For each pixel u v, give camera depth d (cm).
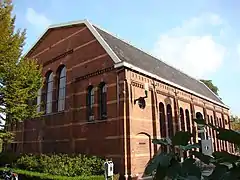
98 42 1741
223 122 3022
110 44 1756
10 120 1559
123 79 1520
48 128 2019
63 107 1966
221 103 3059
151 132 1633
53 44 2191
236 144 130
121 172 1399
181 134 141
